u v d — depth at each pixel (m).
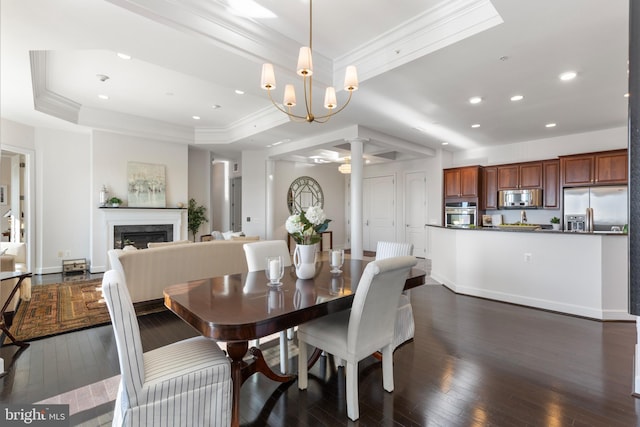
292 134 5.99
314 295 1.92
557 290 3.78
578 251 3.64
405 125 5.34
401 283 2.04
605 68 3.27
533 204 6.35
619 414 1.89
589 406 1.96
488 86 3.72
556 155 6.20
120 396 1.54
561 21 2.49
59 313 3.55
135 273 3.56
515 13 2.40
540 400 2.03
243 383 2.24
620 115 4.80
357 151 5.42
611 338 2.96
